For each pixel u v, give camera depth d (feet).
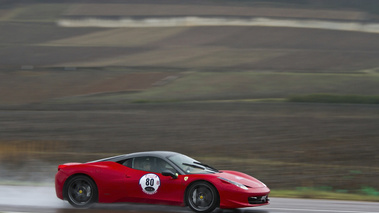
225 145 411.95
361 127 515.09
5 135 480.23
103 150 391.86
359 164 323.57
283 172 267.39
